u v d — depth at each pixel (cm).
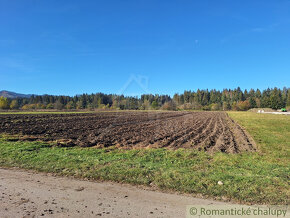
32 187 542
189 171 681
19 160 797
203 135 1675
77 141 1309
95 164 745
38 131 1703
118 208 430
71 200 466
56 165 732
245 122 2944
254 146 1241
